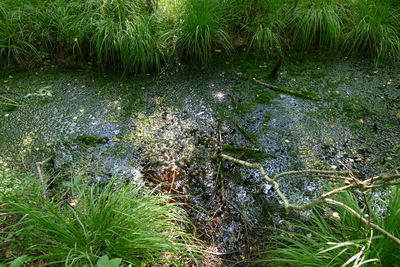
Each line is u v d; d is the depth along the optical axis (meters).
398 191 2.32
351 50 4.77
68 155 3.23
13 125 3.52
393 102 3.97
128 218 2.25
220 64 4.53
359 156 3.30
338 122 3.70
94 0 4.35
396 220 2.14
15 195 2.37
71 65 4.36
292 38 4.83
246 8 4.75
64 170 3.07
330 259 2.11
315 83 4.27
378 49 4.68
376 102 3.98
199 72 4.39
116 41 4.15
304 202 2.86
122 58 4.19
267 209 2.82
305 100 4.01
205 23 4.29
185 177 3.08
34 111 3.71
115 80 4.21
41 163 3.04
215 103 3.94
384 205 2.70
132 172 3.09
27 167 3.07
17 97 3.87
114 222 2.23
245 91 4.14
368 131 3.59
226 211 2.80
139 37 4.09
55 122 3.58
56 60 4.39
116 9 4.36
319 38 4.79
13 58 4.29
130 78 4.26
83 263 2.05
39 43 4.33
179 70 4.40
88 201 2.56
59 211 2.35
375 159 3.26
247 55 4.69
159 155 3.28
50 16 4.34
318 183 3.02
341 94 4.10
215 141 3.46
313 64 4.60
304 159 3.27
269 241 2.59
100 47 4.11
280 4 4.71
